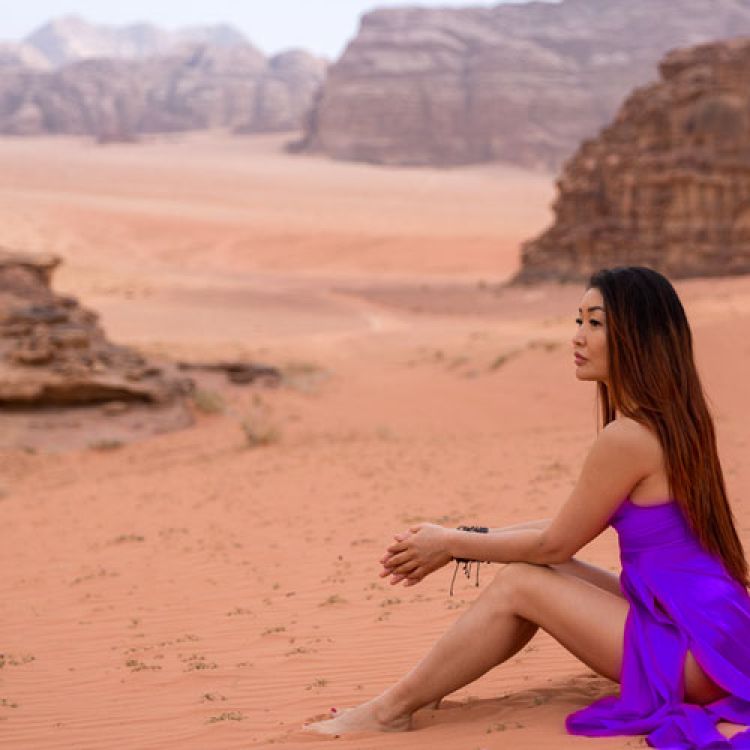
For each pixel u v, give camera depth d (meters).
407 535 4.54
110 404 28.91
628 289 4.14
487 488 12.32
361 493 13.30
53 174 177.12
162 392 29.98
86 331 34.03
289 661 6.16
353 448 19.69
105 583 9.76
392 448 18.81
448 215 144.62
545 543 4.23
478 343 46.25
